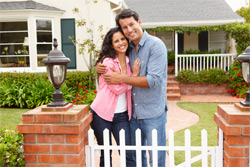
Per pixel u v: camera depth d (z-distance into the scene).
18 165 2.65
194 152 4.27
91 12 10.28
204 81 10.36
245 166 2.30
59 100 2.48
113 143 4.77
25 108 7.52
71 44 10.34
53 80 2.43
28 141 2.40
